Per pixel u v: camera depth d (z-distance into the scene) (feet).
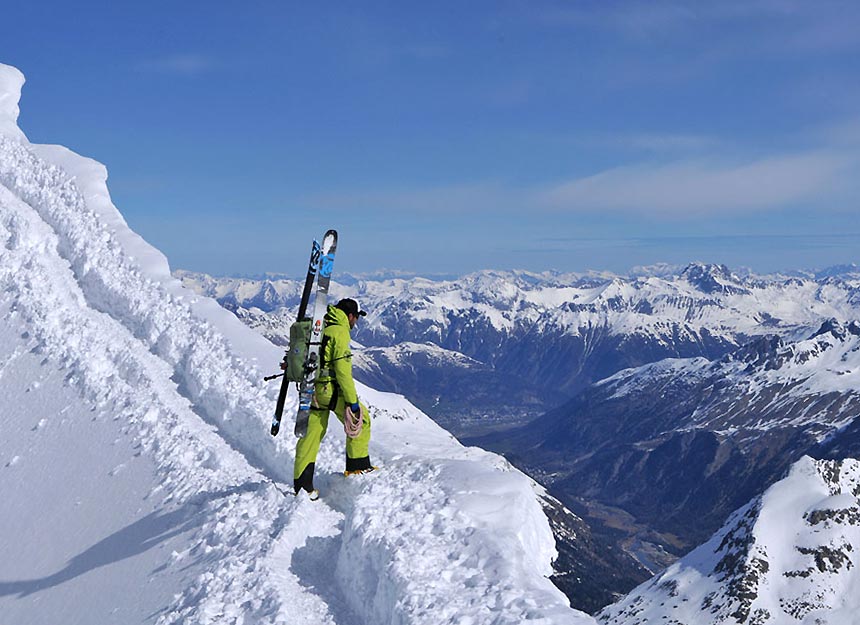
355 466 29.68
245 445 37.11
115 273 58.03
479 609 18.80
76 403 42.91
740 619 597.52
